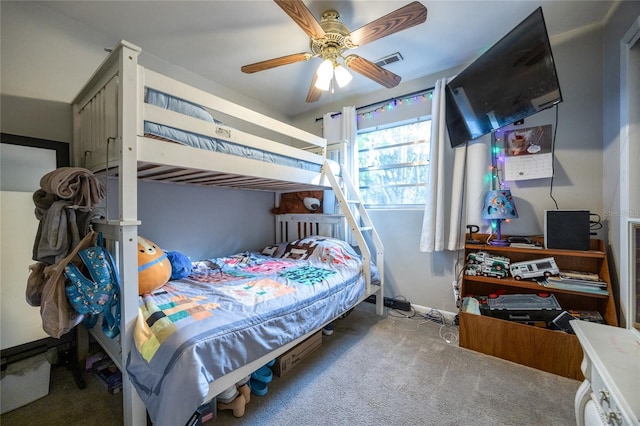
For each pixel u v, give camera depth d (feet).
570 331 5.58
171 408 3.03
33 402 4.73
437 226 8.04
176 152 4.34
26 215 5.49
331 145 9.96
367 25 4.88
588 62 6.47
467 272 7.24
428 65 8.29
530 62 5.32
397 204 9.71
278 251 9.62
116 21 6.22
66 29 6.05
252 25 6.40
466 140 7.52
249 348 4.08
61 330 4.03
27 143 5.52
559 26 6.48
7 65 5.36
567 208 6.72
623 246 5.39
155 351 3.45
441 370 5.69
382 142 9.99
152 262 5.35
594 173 6.44
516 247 6.57
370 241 9.88
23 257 5.44
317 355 6.27
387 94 9.62
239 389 4.67
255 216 10.76
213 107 5.03
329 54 5.85
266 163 6.04
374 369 5.74
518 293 7.36
